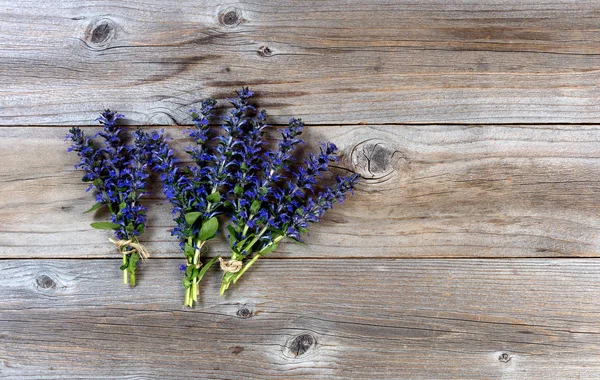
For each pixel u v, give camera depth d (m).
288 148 0.64
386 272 0.69
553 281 0.69
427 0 0.69
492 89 0.68
